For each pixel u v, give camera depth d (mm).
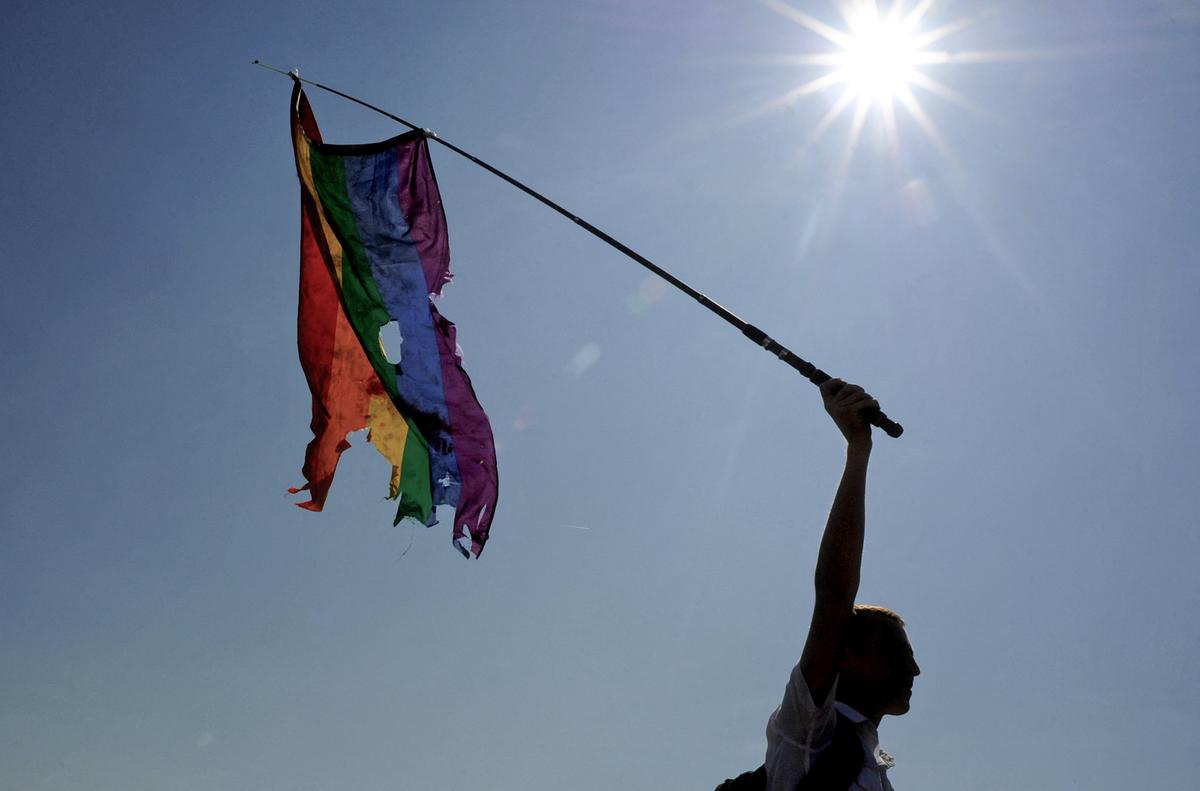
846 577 4172
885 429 4438
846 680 4562
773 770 4258
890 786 4445
